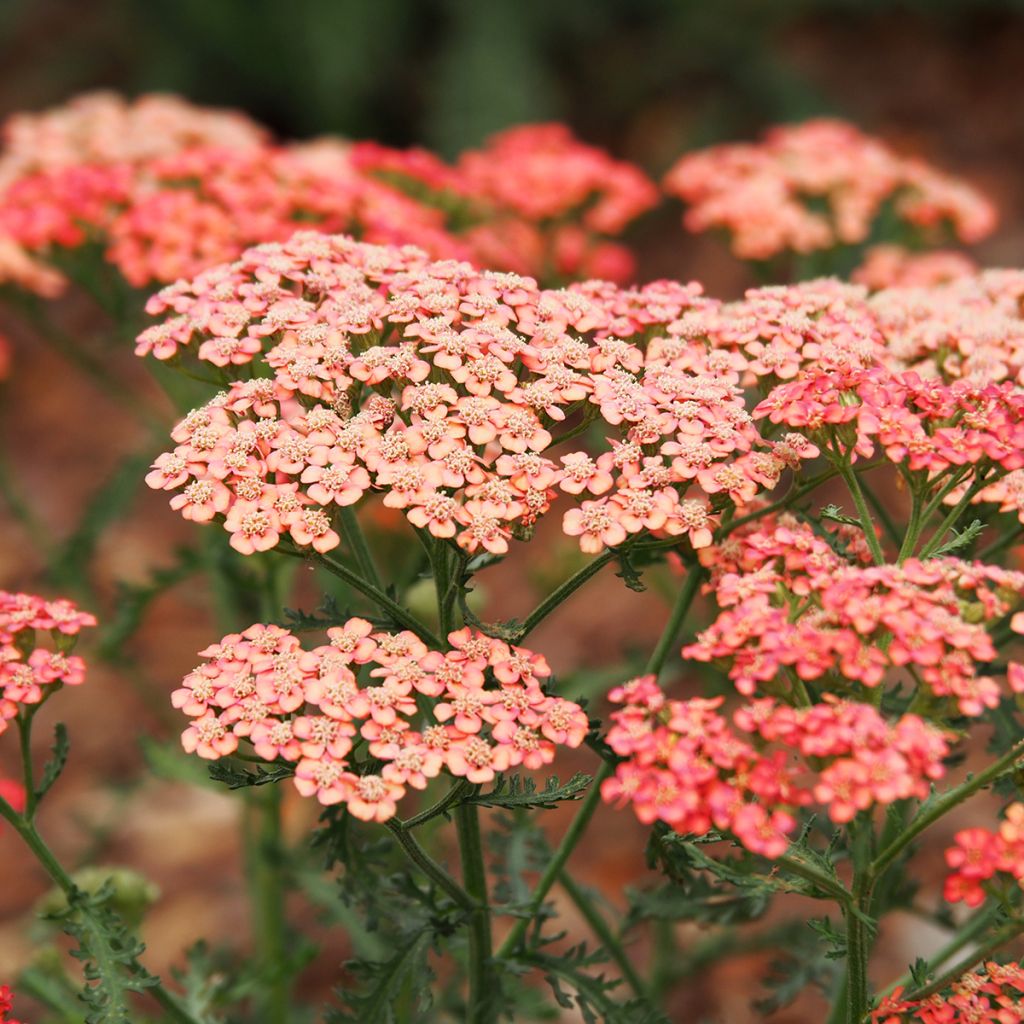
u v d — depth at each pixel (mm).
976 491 513
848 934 500
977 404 511
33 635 522
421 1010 523
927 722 488
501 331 520
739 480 505
